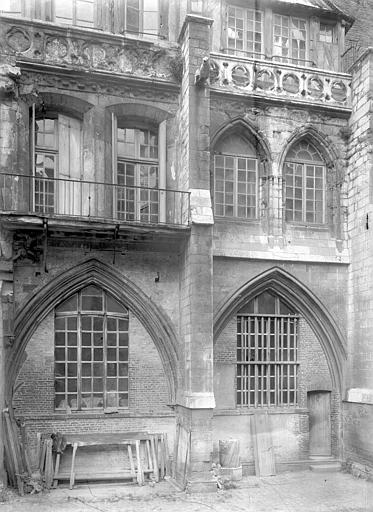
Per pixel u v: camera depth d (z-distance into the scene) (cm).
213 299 1409
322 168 1560
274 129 1497
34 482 1207
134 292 1380
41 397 1309
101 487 1252
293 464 1442
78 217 1250
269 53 1538
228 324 1452
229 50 1494
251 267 1448
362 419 1411
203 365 1291
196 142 1357
